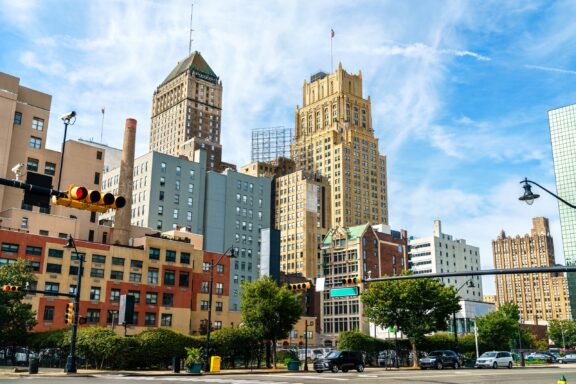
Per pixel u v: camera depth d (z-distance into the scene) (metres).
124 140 105.94
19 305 56.50
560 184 197.00
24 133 97.81
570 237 193.12
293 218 184.88
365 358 70.62
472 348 84.38
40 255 77.00
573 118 196.50
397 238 174.12
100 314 80.69
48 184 19.55
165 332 53.69
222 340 58.38
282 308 60.34
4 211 86.38
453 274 28.72
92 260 81.81
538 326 185.62
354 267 160.88
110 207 19.89
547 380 37.66
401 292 67.94
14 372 43.16
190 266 93.25
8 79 97.94
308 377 39.28
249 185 160.50
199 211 147.12
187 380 35.25
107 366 50.56
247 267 152.00
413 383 32.97
